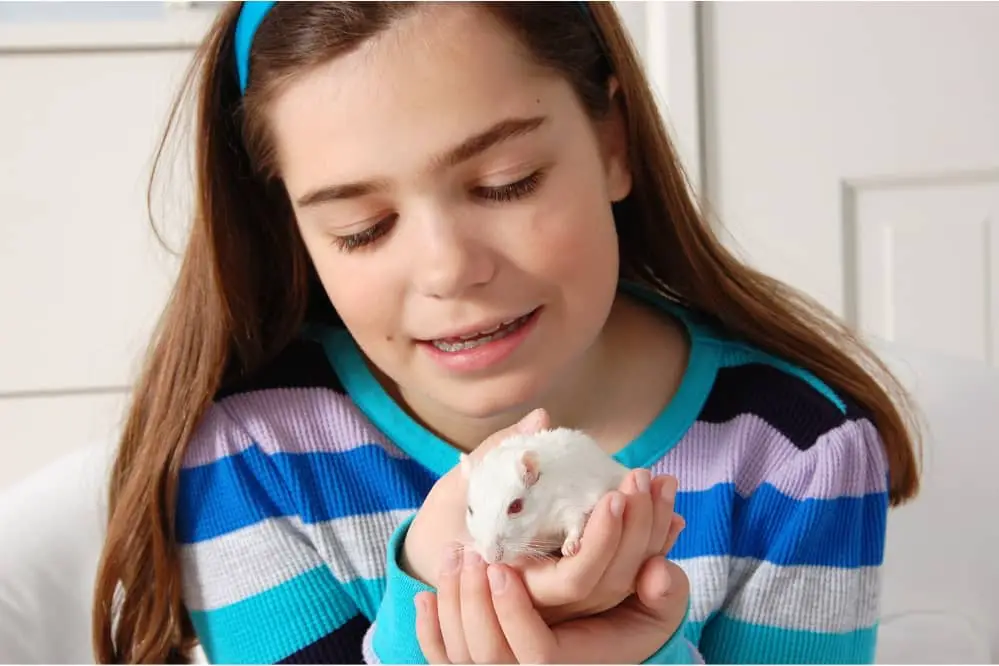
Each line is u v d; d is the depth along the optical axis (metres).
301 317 0.71
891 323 1.07
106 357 0.99
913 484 0.72
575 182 0.59
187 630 0.70
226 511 0.66
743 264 0.75
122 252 0.97
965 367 0.85
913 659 0.79
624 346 0.69
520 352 0.60
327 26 0.56
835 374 0.70
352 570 0.65
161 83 0.94
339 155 0.56
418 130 0.56
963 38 1.00
